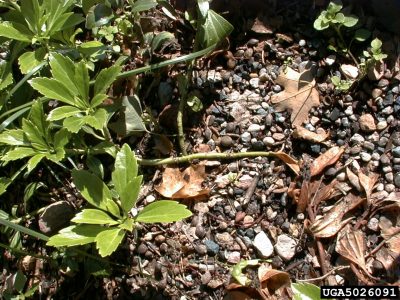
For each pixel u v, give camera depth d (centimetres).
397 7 40
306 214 38
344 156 39
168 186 40
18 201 42
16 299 39
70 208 40
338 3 42
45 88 36
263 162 39
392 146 38
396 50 40
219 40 41
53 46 41
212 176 40
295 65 41
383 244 36
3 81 40
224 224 39
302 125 40
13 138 37
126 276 39
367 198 37
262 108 41
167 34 42
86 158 41
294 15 43
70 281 40
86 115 36
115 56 43
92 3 42
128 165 35
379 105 39
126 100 41
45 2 39
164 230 39
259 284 36
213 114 41
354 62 41
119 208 39
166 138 41
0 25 38
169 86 42
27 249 41
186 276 38
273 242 38
